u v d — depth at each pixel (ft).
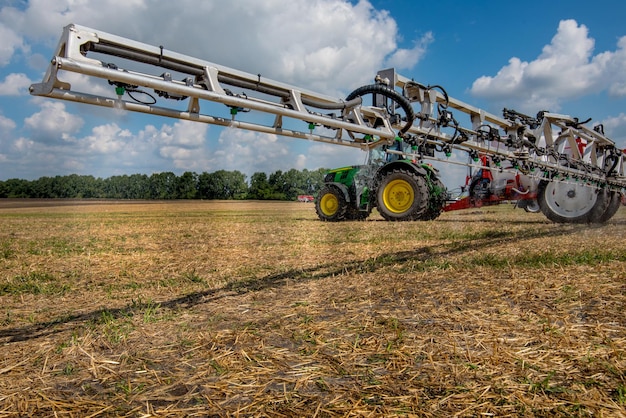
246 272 14.62
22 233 36.09
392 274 13.16
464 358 6.49
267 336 7.68
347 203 43.96
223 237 29.12
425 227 30.45
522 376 5.87
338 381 5.84
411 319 8.48
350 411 5.01
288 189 202.18
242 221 50.42
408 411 5.00
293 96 11.51
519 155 22.13
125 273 15.14
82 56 7.80
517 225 30.91
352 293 10.84
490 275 12.44
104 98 8.54
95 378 6.10
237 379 5.96
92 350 7.18
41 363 6.68
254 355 6.78
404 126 15.51
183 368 6.38
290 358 6.65
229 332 7.91
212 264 16.81
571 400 5.19
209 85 9.70
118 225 46.34
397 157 38.65
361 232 28.04
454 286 11.21
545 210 33.35
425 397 5.33
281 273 14.11
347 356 6.68
